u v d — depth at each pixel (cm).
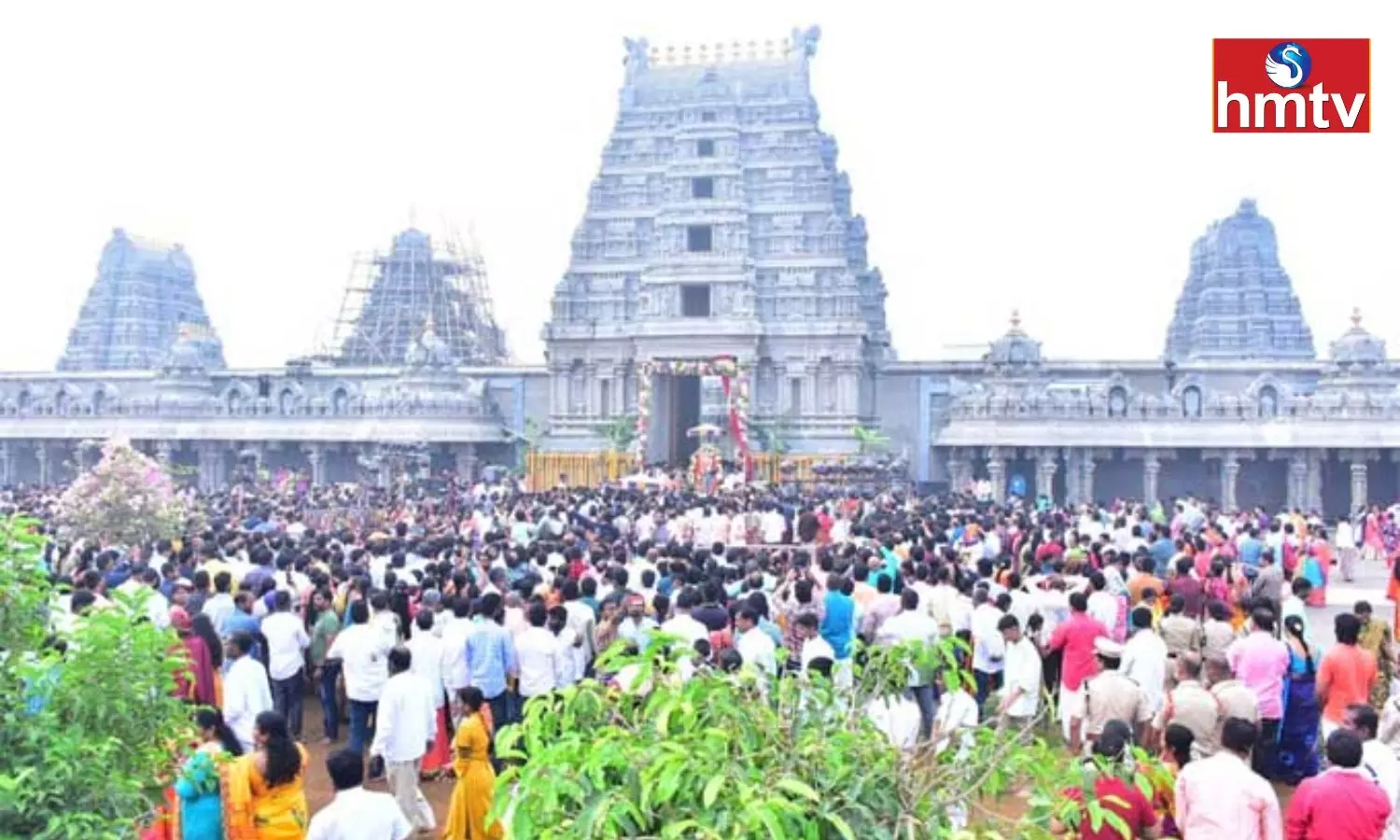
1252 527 4194
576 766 815
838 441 8131
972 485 7331
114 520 3422
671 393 8619
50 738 1071
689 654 894
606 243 8731
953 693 1012
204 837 1206
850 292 8288
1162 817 1270
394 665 1683
